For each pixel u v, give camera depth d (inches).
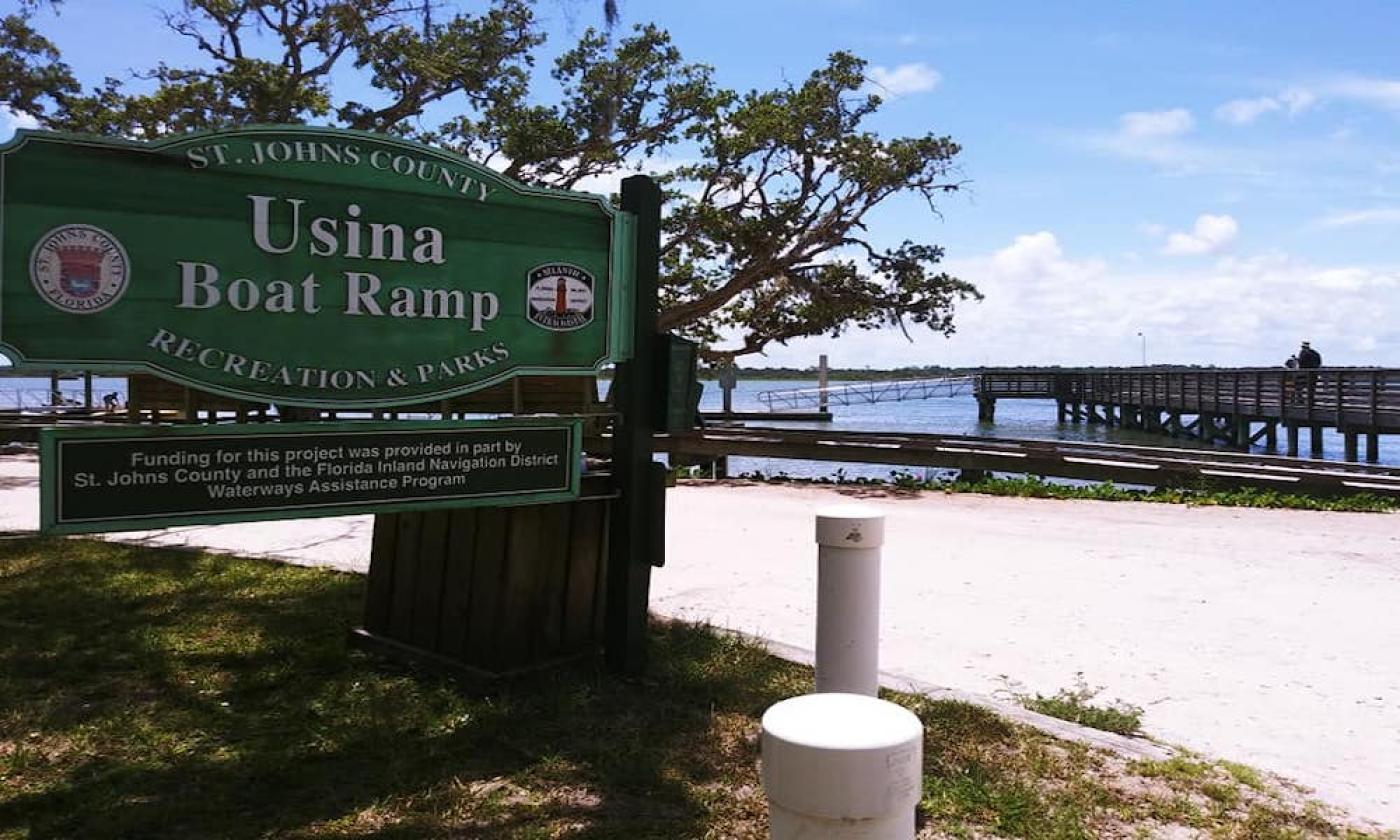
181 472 146.6
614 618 194.5
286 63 667.4
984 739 168.6
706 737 166.6
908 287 821.9
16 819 134.2
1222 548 377.1
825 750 66.1
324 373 158.9
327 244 158.2
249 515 152.0
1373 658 232.7
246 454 151.6
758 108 748.6
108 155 141.2
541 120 724.7
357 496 161.0
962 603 285.9
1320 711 196.5
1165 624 263.0
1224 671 222.5
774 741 69.0
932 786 148.7
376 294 162.7
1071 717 186.1
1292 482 525.3
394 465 164.2
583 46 743.1
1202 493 536.7
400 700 180.5
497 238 173.5
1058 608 280.2
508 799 142.7
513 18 718.5
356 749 159.5
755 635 236.7
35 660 205.2
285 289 155.2
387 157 162.9
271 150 153.4
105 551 330.6
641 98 757.9
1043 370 2036.2
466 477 171.3
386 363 164.2
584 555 200.2
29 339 136.1
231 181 150.6
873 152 760.3
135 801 139.6
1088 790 148.3
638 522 192.9
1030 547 379.9
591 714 174.2
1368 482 513.7
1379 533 413.7
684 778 150.3
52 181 137.3
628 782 148.4
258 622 237.1
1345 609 280.2
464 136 741.9
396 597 210.2
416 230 165.9
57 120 628.1
